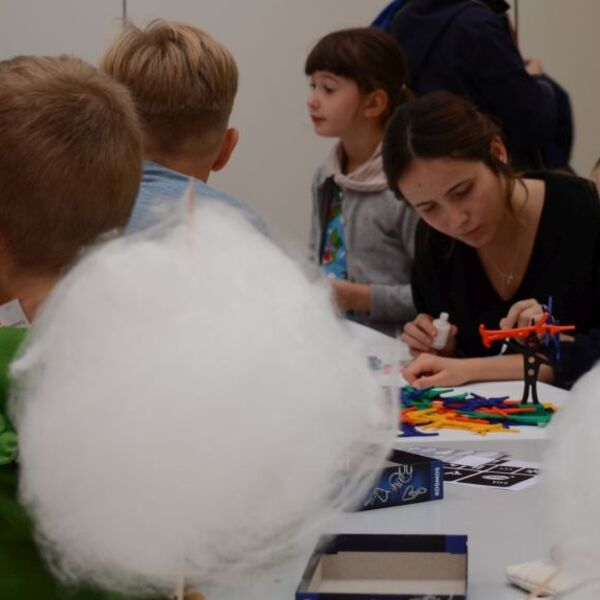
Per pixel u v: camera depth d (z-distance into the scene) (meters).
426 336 2.31
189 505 0.48
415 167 2.14
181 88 1.84
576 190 2.31
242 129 4.08
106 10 4.02
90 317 0.51
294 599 0.85
